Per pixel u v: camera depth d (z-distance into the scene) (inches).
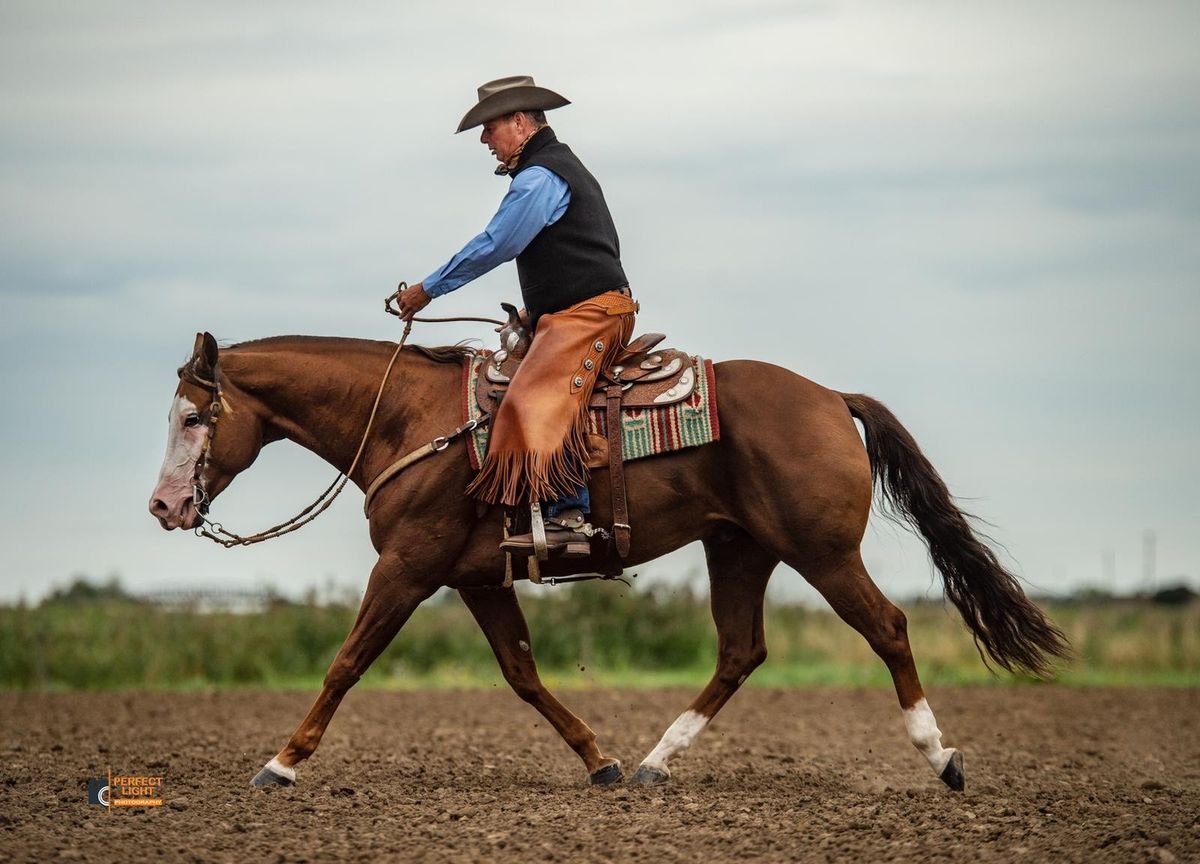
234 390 448.8
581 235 439.5
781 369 440.5
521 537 422.6
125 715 785.6
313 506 456.1
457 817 393.4
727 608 462.0
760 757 585.0
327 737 658.2
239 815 398.3
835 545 422.9
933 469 446.3
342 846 356.8
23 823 388.8
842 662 1129.4
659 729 700.0
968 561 441.1
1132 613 1279.5
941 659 1089.4
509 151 453.7
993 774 528.7
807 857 345.1
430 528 433.7
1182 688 968.3
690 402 427.5
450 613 1175.6
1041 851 341.7
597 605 1162.6
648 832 371.9
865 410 448.8
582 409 426.3
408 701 877.8
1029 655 442.3
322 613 1139.3
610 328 435.8
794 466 421.7
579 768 535.5
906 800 428.8
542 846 355.9
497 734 678.5
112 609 1171.9
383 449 446.3
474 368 445.7
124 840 364.2
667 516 431.2
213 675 1080.8
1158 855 324.8
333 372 449.7
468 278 437.1
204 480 443.5
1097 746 638.5
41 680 1039.6
